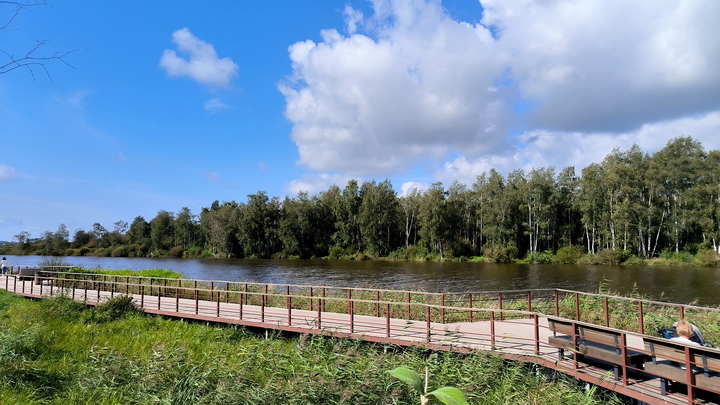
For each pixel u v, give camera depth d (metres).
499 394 6.68
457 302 15.27
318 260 77.50
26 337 9.49
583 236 73.00
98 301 15.01
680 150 59.69
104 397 6.80
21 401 6.56
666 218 60.34
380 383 6.51
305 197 91.69
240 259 84.31
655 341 5.80
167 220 113.94
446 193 77.38
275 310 13.58
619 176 58.59
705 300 24.02
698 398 5.70
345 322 11.27
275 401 6.12
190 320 12.84
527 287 30.98
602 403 6.45
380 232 85.06
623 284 31.81
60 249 115.94
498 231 70.62
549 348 8.23
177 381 6.72
